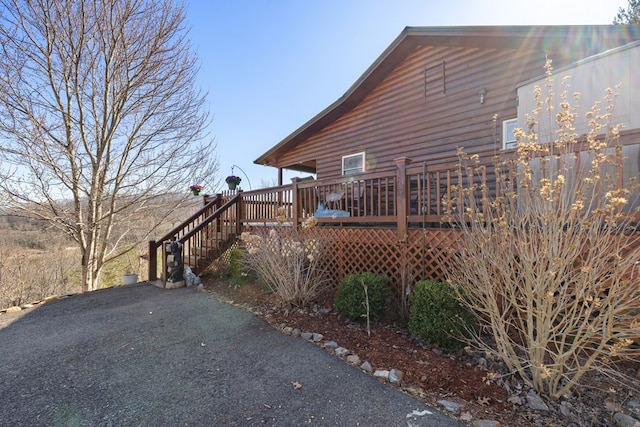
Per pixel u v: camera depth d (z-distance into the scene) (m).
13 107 7.02
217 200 7.55
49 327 3.70
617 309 1.88
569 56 4.63
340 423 1.87
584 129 3.21
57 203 8.15
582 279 2.00
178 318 3.87
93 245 8.48
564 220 2.06
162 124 8.85
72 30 7.25
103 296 5.20
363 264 4.41
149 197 9.00
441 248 3.53
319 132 8.89
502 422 1.84
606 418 1.88
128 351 2.94
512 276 2.33
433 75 6.39
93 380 2.41
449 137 6.11
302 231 5.32
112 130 8.24
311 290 4.09
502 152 2.92
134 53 7.88
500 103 5.41
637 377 2.27
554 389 2.04
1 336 3.42
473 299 2.64
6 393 2.24
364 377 2.40
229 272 6.01
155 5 7.94
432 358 2.65
